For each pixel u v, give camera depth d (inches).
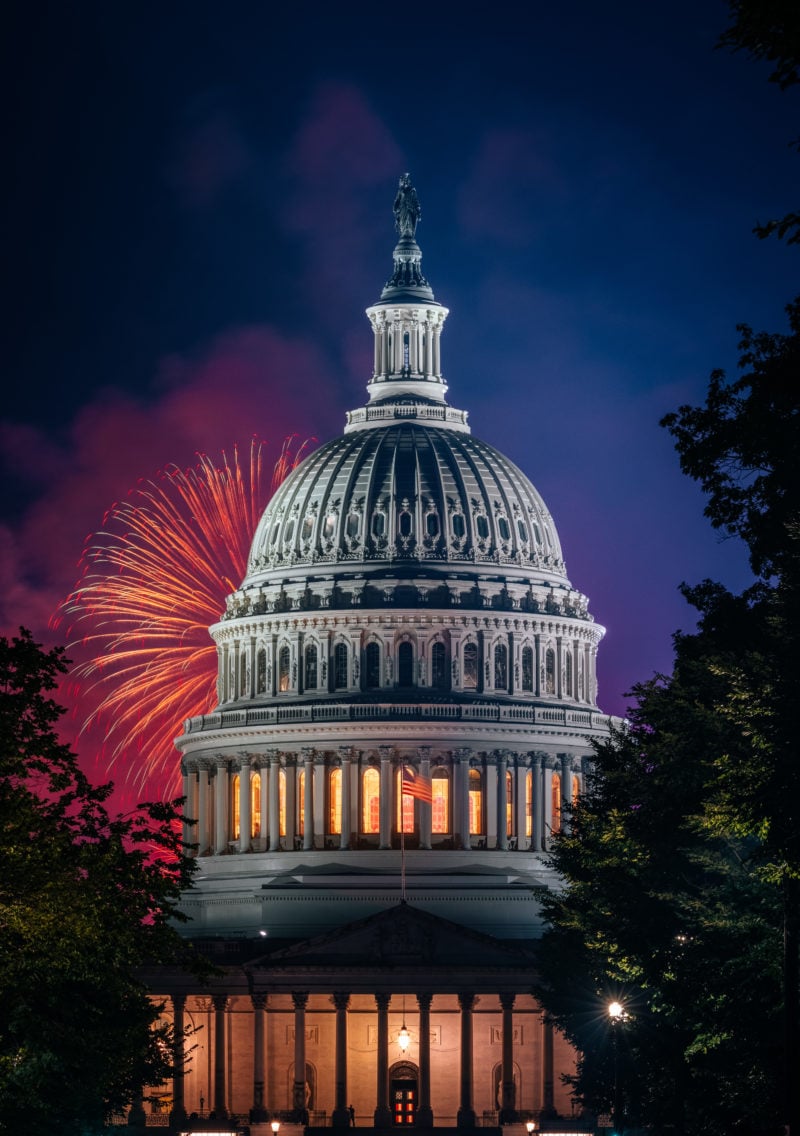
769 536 3154.5
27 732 3171.8
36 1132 3341.5
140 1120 6806.1
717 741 3299.7
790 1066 3085.6
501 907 7632.9
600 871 4274.1
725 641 3671.3
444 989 7106.3
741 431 3036.4
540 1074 7239.2
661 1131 4143.7
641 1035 4237.2
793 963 3127.5
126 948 3166.8
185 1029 7037.4
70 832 3132.4
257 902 7869.1
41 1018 3097.9
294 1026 7313.0
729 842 3511.3
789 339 3011.8
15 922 2967.5
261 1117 7007.9
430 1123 7101.4
